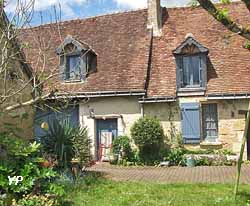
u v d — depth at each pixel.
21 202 7.67
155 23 21.72
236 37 20.17
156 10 21.77
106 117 19.88
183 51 19.22
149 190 10.46
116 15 23.31
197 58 19.14
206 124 19.00
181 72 19.25
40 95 10.38
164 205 8.68
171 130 19.08
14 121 13.23
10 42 9.95
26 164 8.49
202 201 9.02
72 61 20.73
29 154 9.02
